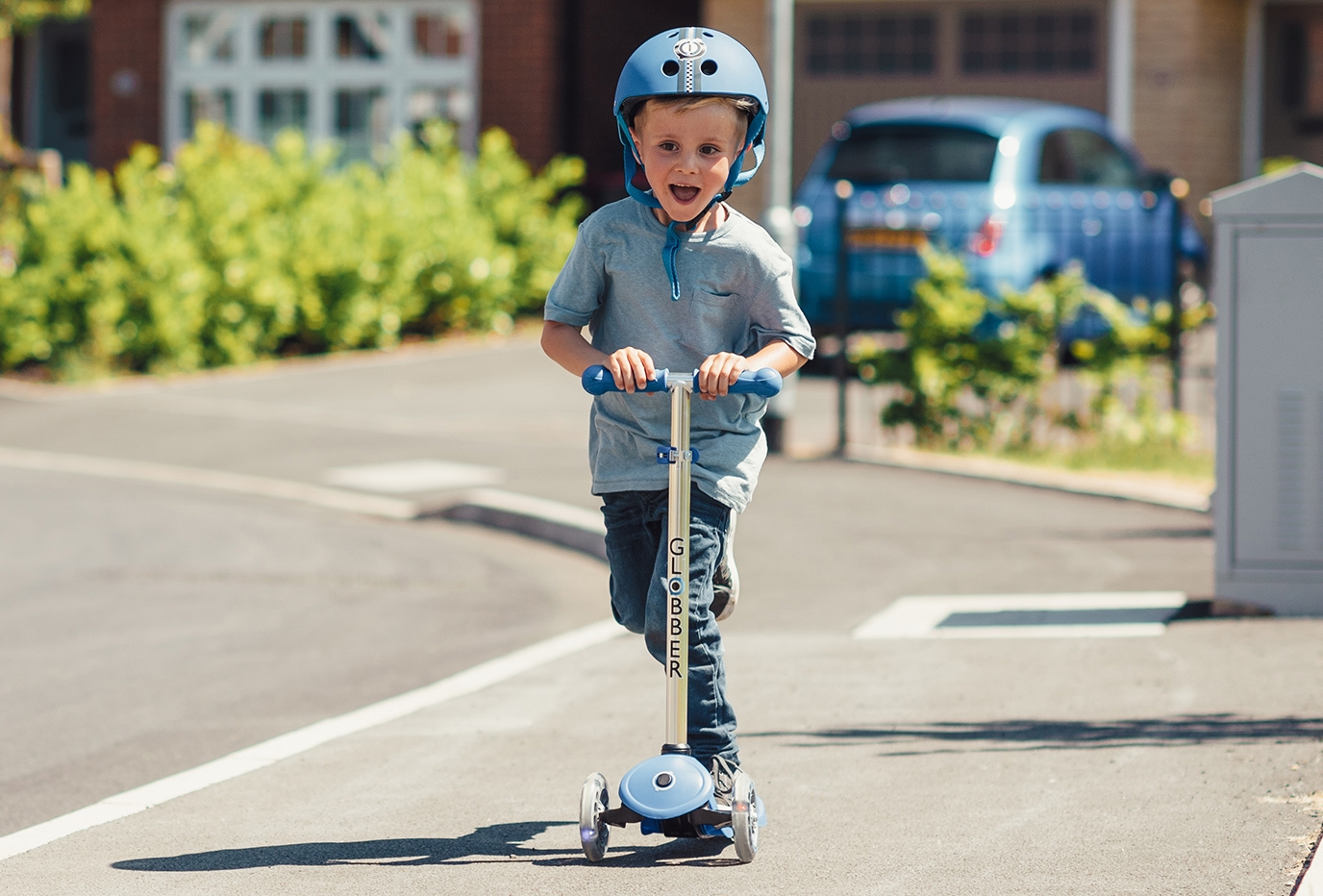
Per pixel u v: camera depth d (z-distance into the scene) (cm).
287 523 1220
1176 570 957
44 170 2216
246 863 512
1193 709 663
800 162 2572
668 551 484
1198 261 1914
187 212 1950
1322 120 2486
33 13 2266
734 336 512
